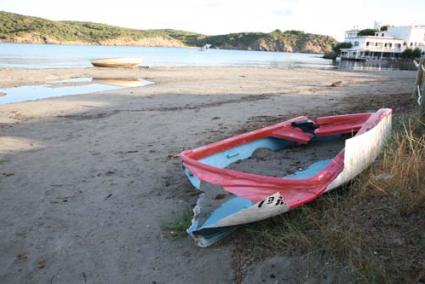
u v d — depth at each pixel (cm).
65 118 1027
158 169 583
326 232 334
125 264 350
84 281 332
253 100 1278
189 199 467
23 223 427
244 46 18750
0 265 356
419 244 307
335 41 17700
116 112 1100
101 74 2420
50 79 2089
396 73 3228
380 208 361
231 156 545
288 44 17750
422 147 458
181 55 7406
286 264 317
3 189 523
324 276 298
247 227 371
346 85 1822
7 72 2295
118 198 481
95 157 656
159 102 1277
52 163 631
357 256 302
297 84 1903
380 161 462
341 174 388
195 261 345
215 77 2288
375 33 8206
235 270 327
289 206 355
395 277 281
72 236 398
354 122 661
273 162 557
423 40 7475
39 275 341
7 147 741
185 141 746
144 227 407
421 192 354
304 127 634
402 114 747
